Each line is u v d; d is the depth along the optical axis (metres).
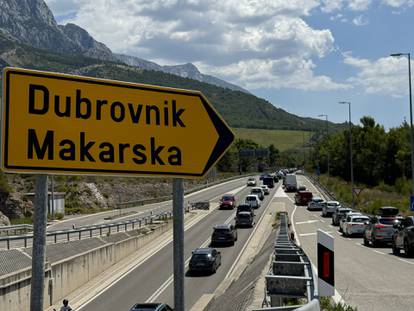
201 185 104.81
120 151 4.45
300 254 15.51
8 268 24.56
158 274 33.09
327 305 10.27
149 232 46.88
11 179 81.56
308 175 131.88
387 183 104.31
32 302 3.62
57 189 84.69
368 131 109.00
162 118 4.65
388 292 16.11
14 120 4.02
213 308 19.20
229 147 4.92
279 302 10.34
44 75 4.14
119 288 29.52
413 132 43.56
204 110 4.84
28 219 62.69
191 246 43.81
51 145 4.14
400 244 27.48
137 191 99.38
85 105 4.31
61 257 30.41
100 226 38.78
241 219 53.53
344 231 41.25
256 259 29.50
